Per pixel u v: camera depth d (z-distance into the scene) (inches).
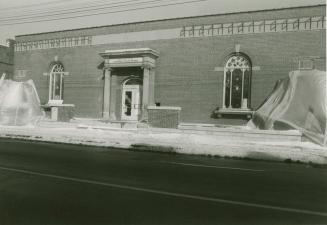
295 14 790.5
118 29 982.4
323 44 765.9
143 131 729.6
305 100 658.2
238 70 851.4
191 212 217.2
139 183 295.0
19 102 922.7
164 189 275.7
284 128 656.4
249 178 333.4
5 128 800.9
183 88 896.3
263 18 819.4
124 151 531.5
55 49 1083.3
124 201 239.3
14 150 498.6
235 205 235.1
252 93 826.2
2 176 313.3
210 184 300.0
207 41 874.1
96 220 199.6
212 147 534.3
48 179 303.4
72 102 1046.4
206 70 874.1
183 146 542.3
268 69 812.6
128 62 900.6
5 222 195.5
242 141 604.4
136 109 949.2
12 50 1175.6
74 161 407.5
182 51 900.0
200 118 876.6
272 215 214.5
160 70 922.7
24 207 223.6
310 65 774.5
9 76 1167.6
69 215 208.1
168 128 739.4
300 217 211.2
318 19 771.4
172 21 912.9
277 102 714.8
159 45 926.4
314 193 274.8
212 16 868.6
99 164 389.7
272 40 810.8
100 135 676.7
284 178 338.3
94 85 1015.6
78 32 1043.9
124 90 964.6
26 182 291.4
